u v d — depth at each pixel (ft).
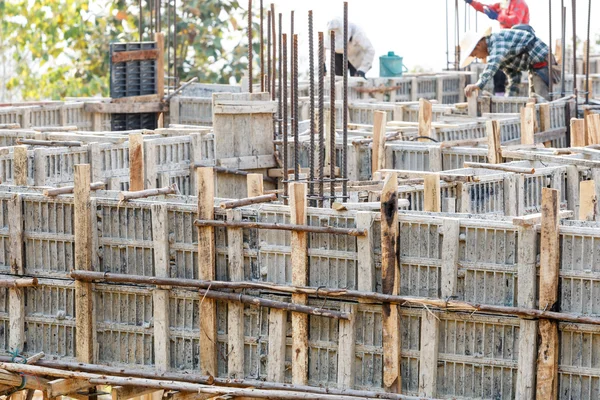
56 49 149.28
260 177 54.44
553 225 47.01
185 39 152.56
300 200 51.03
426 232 49.73
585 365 47.78
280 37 77.87
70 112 96.84
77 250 54.60
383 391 50.60
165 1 151.33
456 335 49.67
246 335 53.06
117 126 100.48
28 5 147.43
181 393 51.93
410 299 49.52
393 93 110.42
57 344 55.93
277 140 78.69
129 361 54.95
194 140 73.97
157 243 53.67
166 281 53.31
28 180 65.87
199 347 53.62
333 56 58.34
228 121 75.72
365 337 50.98
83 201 54.24
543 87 104.01
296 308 51.29
